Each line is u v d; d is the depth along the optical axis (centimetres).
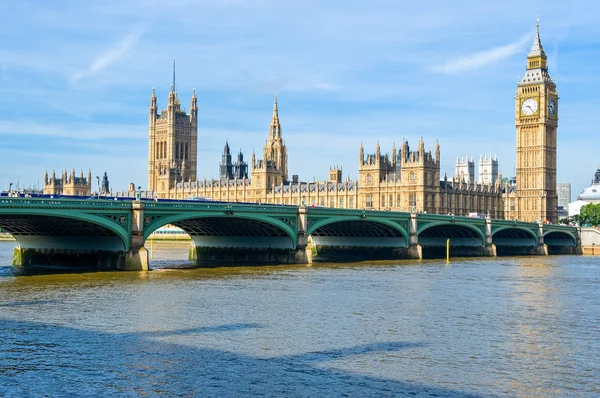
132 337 6656
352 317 7900
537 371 5716
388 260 17188
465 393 5166
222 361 5866
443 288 10725
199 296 9244
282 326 7300
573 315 8262
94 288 9769
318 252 19425
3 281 10412
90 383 5262
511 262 17725
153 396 5019
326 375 5534
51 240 12950
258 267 13938
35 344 6347
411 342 6650
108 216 11581
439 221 18612
